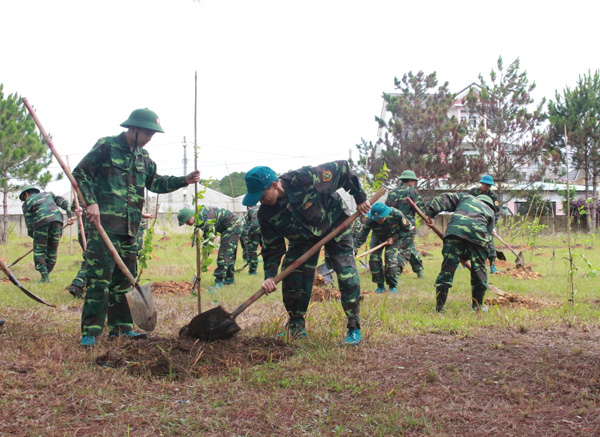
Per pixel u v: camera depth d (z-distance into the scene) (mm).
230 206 32250
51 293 8477
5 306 7078
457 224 6953
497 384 4043
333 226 5266
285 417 3492
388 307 7254
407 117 26703
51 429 3234
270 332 5457
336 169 5164
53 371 4176
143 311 4977
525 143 26844
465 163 26391
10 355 4449
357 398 3797
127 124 5164
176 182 5531
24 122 21422
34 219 10047
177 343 4828
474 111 28203
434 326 6000
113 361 4398
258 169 4828
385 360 4656
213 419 3436
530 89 27641
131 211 5219
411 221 11008
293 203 5039
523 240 22422
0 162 19812
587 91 28281
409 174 11180
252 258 11781
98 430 3260
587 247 18266
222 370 4309
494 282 10188
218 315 4945
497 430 3299
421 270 11328
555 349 4953
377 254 9359
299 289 5406
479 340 5359
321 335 5398
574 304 7324
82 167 4934
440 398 3789
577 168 28781
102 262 5020
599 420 3389
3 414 3389
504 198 31266
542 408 3578
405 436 3232
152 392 3865
